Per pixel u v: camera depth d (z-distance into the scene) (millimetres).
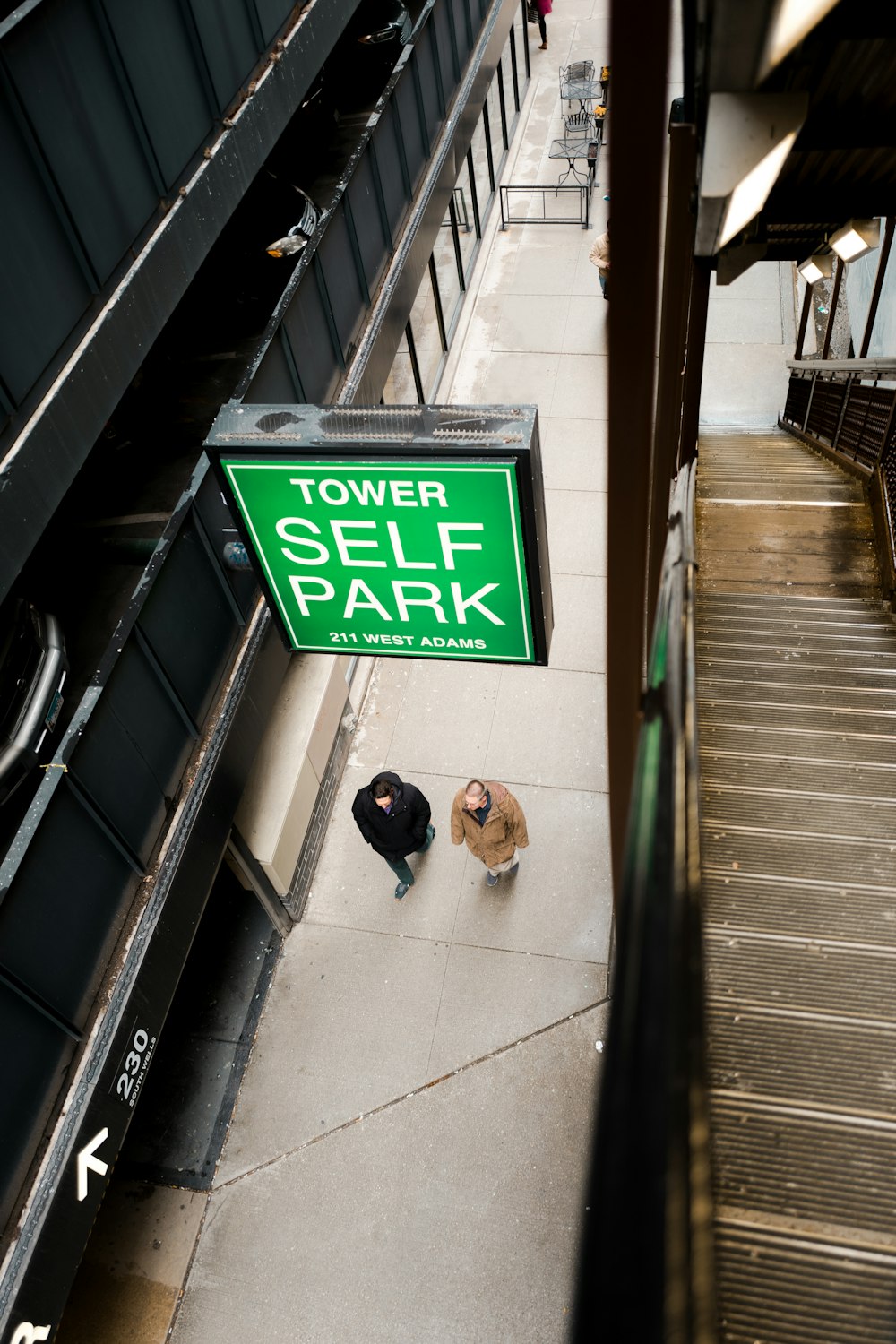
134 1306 7230
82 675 7488
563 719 10195
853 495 8359
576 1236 7145
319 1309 7074
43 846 5332
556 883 9008
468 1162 7586
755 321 14898
